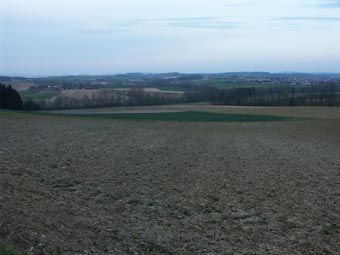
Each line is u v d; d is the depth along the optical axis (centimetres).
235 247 1049
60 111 8856
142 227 1182
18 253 877
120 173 2020
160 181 1867
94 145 3116
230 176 2048
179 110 9219
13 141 3083
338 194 1703
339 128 5544
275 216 1350
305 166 2456
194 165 2366
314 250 1048
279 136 4525
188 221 1270
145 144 3391
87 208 1353
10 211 1202
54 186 1675
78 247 966
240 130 5197
